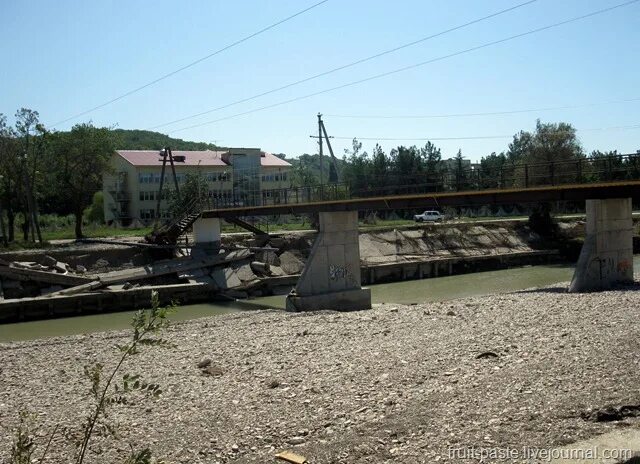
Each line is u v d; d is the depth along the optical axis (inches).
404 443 472.7
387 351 850.8
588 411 510.3
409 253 2635.3
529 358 724.0
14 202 3073.3
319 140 2568.9
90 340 1161.4
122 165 4074.8
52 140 2859.3
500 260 2741.1
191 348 999.0
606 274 1477.6
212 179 4052.7
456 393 597.3
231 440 517.7
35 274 1923.0
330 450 468.1
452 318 1138.7
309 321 1274.6
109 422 596.1
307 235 2568.9
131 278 1998.0
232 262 2204.7
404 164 4505.4
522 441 457.1
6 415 656.4
